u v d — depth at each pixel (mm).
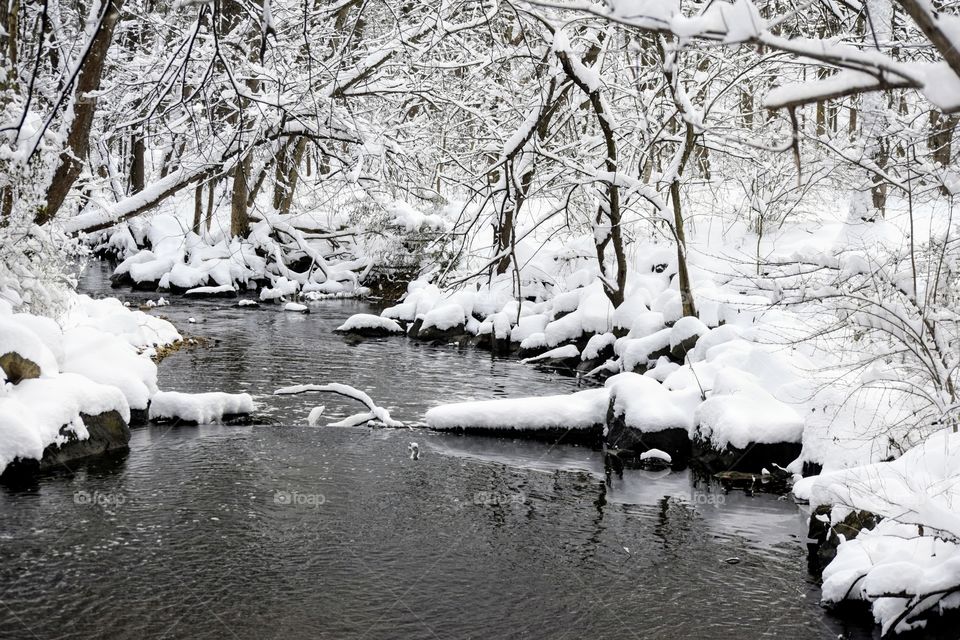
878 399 9703
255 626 6211
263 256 30125
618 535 8328
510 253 13750
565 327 18766
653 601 6848
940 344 7586
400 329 21531
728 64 15586
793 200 20078
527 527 8477
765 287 9680
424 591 6914
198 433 11227
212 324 21375
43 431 9453
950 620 6199
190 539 7703
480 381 15812
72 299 16375
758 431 10336
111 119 16562
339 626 6273
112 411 10531
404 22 17500
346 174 20484
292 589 6832
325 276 29359
